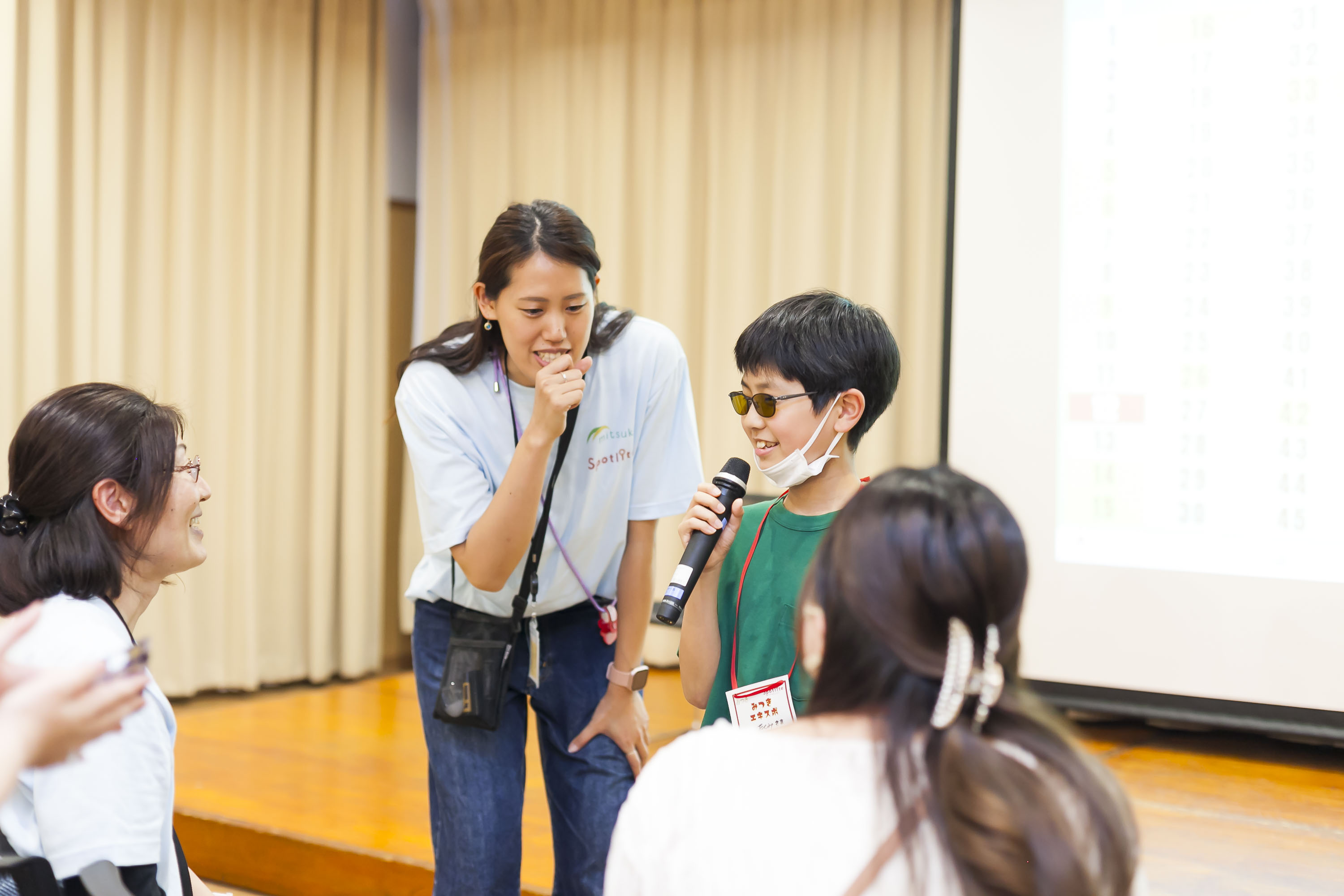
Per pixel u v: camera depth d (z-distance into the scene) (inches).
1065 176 133.4
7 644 31.7
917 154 158.4
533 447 60.9
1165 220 128.9
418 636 72.1
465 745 67.9
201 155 161.5
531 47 185.5
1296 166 122.9
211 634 164.7
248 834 106.3
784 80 164.9
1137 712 130.1
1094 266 132.1
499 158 187.8
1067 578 133.3
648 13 175.3
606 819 70.0
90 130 149.5
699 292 174.7
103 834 42.9
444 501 65.9
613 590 73.7
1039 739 29.8
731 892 29.1
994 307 136.8
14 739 28.1
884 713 29.8
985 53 136.5
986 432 137.3
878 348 58.4
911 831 28.1
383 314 185.9
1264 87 124.4
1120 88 130.9
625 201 177.3
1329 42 121.5
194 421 160.9
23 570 47.4
